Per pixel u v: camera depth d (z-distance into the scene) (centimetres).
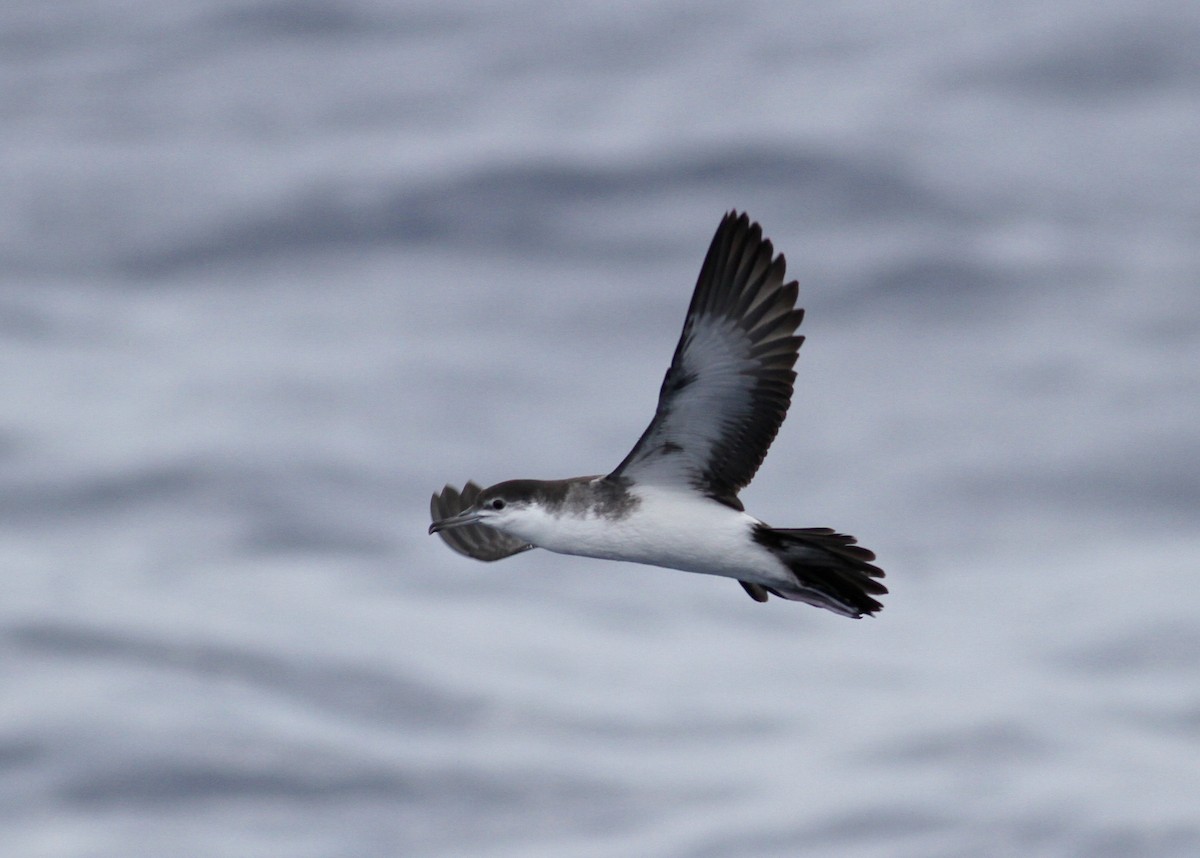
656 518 898
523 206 2767
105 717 1573
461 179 2845
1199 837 1330
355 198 2842
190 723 1570
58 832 1418
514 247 2686
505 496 927
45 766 1501
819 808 1445
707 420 880
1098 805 1405
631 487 907
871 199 2705
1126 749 1506
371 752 1555
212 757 1520
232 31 3494
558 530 913
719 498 896
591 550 918
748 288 847
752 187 2747
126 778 1490
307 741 1566
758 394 867
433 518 1050
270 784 1495
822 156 2809
